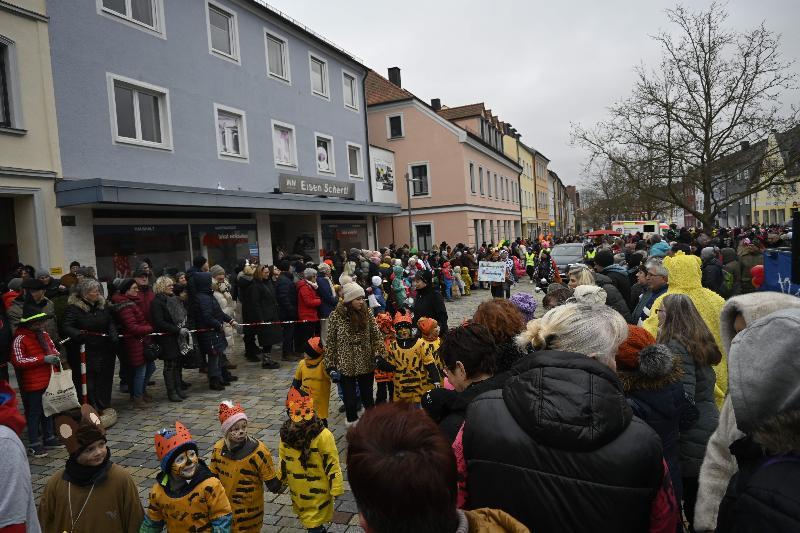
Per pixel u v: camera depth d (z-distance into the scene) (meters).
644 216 50.03
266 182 17.45
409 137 32.12
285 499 4.34
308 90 20.05
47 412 5.25
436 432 1.23
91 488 2.75
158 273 13.18
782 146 19.34
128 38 12.64
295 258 11.59
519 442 1.59
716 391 3.50
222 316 7.99
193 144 14.54
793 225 3.46
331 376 5.61
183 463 2.82
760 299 1.92
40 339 5.54
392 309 14.07
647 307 4.95
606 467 1.49
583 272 5.48
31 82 10.40
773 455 1.24
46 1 10.75
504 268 15.77
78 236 11.17
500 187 41.53
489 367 2.37
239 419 3.29
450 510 1.15
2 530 1.68
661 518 1.58
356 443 1.21
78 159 11.30
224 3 15.95
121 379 8.00
